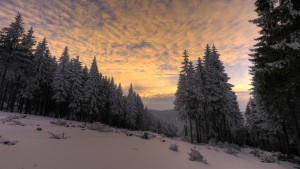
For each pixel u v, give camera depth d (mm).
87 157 6645
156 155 9547
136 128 78688
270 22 11508
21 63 29391
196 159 9977
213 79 29969
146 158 8266
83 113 46688
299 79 10422
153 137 22109
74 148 7902
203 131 33062
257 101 26359
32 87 32688
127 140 14281
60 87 37031
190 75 30719
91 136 13500
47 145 7668
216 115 29781
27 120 18406
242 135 53812
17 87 31328
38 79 34406
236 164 11453
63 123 20078
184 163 8641
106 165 5988
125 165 6387
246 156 18219
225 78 29344
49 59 39750
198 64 31031
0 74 28156
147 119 96375
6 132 9477
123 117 65750
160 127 110812
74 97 40469
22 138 8445
